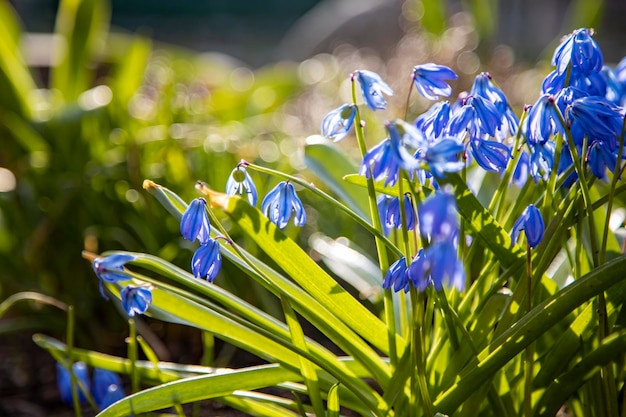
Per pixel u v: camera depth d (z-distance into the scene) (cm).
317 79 160
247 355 72
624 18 326
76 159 82
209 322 51
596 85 45
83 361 54
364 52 200
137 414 52
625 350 46
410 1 194
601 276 43
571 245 56
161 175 79
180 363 72
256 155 87
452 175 43
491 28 152
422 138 40
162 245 76
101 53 126
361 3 226
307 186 45
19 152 90
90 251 73
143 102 103
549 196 46
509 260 47
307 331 76
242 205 45
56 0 409
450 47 146
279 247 47
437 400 46
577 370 46
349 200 60
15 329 74
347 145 108
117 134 86
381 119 119
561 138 45
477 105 43
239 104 125
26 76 97
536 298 48
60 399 68
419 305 43
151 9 441
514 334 44
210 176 80
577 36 44
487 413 50
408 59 147
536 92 129
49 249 79
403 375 47
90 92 95
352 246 73
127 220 79
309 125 129
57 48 102
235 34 425
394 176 41
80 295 77
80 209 78
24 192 81
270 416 52
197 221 44
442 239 37
